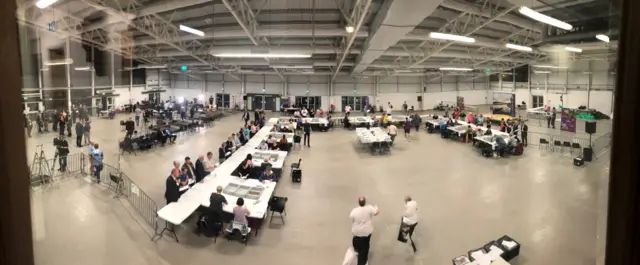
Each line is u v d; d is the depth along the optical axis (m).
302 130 19.92
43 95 13.65
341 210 8.73
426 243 7.12
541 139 14.95
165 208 7.20
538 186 10.27
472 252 6.05
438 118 22.11
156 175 11.14
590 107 17.06
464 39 8.91
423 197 9.59
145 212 8.18
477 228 7.71
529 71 25.83
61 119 13.70
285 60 19.56
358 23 7.73
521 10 6.22
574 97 19.53
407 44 15.04
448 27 11.77
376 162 13.32
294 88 29.25
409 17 6.81
